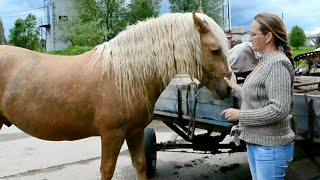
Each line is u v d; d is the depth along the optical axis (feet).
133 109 9.23
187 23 9.21
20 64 9.97
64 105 9.41
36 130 9.97
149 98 9.53
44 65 9.91
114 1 125.70
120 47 9.39
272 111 6.78
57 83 9.48
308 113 8.96
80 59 9.89
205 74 9.46
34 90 9.61
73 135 9.99
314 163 9.55
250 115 7.04
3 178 14.48
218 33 9.20
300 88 12.48
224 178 14.46
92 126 9.62
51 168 15.81
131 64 9.22
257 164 7.45
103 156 9.54
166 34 9.28
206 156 17.53
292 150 7.52
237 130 7.87
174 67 9.36
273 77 6.84
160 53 9.27
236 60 11.82
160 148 14.10
